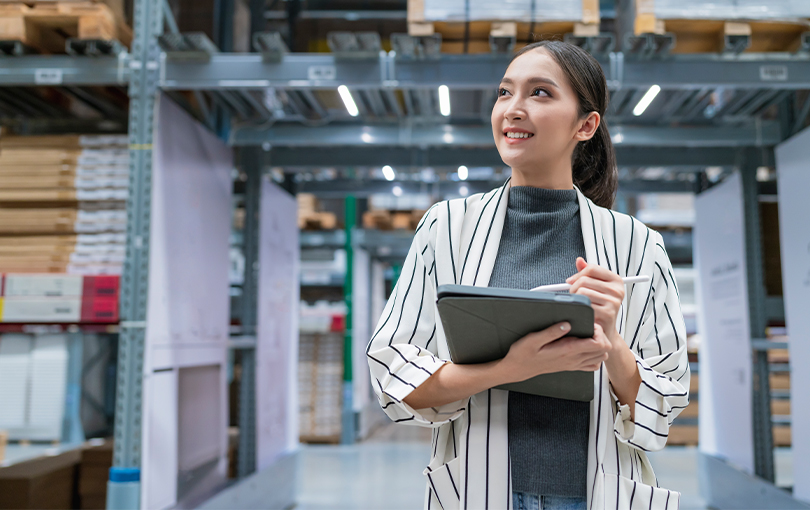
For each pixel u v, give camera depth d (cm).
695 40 330
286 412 517
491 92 373
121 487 284
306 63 328
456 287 86
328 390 847
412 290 114
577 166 135
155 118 313
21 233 321
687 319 816
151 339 300
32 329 313
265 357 466
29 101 384
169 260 321
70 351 339
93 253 316
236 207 628
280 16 422
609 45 317
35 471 323
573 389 101
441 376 100
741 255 452
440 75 326
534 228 114
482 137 431
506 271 111
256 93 381
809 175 355
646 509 100
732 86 324
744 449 449
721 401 488
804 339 360
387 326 111
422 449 800
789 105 417
